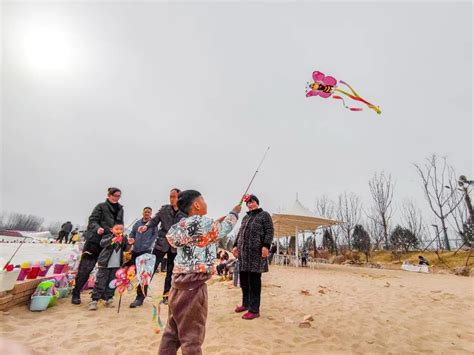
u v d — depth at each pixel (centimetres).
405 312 505
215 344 312
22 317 374
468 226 2492
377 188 3581
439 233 2750
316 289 734
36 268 461
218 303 523
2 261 456
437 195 2842
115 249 460
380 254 3034
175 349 217
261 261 430
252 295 425
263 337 340
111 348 296
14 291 402
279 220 1830
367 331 384
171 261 491
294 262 1970
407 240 3066
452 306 569
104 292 462
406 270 2114
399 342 346
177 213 486
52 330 338
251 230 445
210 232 227
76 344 302
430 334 380
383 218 3350
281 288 728
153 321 386
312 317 425
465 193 2683
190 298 211
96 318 390
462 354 313
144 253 491
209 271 223
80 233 1530
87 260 464
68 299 491
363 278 1132
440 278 1355
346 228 3781
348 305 545
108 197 488
